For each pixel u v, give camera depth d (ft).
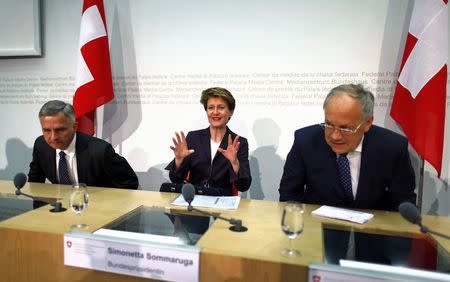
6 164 10.18
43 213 4.25
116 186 6.83
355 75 7.82
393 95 7.62
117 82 9.25
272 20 8.16
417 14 6.59
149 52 8.98
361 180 4.84
